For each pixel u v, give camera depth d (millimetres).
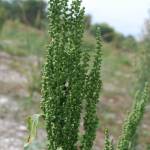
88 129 439
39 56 2156
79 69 419
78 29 413
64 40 415
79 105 428
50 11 413
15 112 1645
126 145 477
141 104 478
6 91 1926
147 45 1535
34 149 1029
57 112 428
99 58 428
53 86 423
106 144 439
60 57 415
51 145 439
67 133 433
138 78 1487
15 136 1400
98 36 427
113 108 2066
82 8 413
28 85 1921
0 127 1467
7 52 3025
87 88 431
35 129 468
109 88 2543
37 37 2676
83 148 442
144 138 1460
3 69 2438
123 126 482
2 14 3754
